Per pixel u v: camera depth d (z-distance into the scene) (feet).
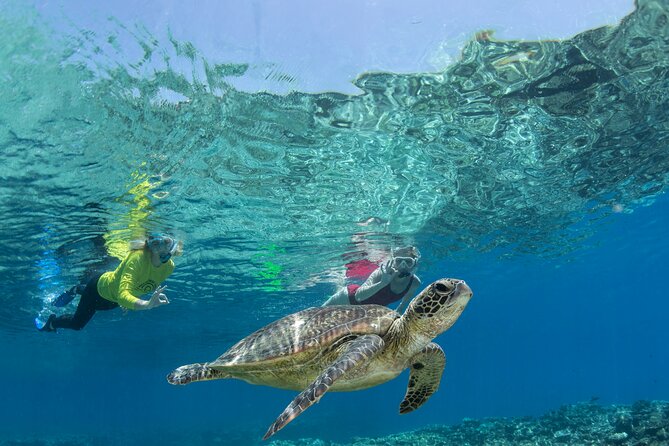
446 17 25.26
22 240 49.14
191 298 84.38
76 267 59.06
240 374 16.37
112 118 29.35
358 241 63.82
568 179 53.01
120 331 109.91
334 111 32.09
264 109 30.94
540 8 25.22
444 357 15.64
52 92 26.11
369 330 15.19
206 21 23.63
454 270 101.24
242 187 42.93
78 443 134.41
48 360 156.76
